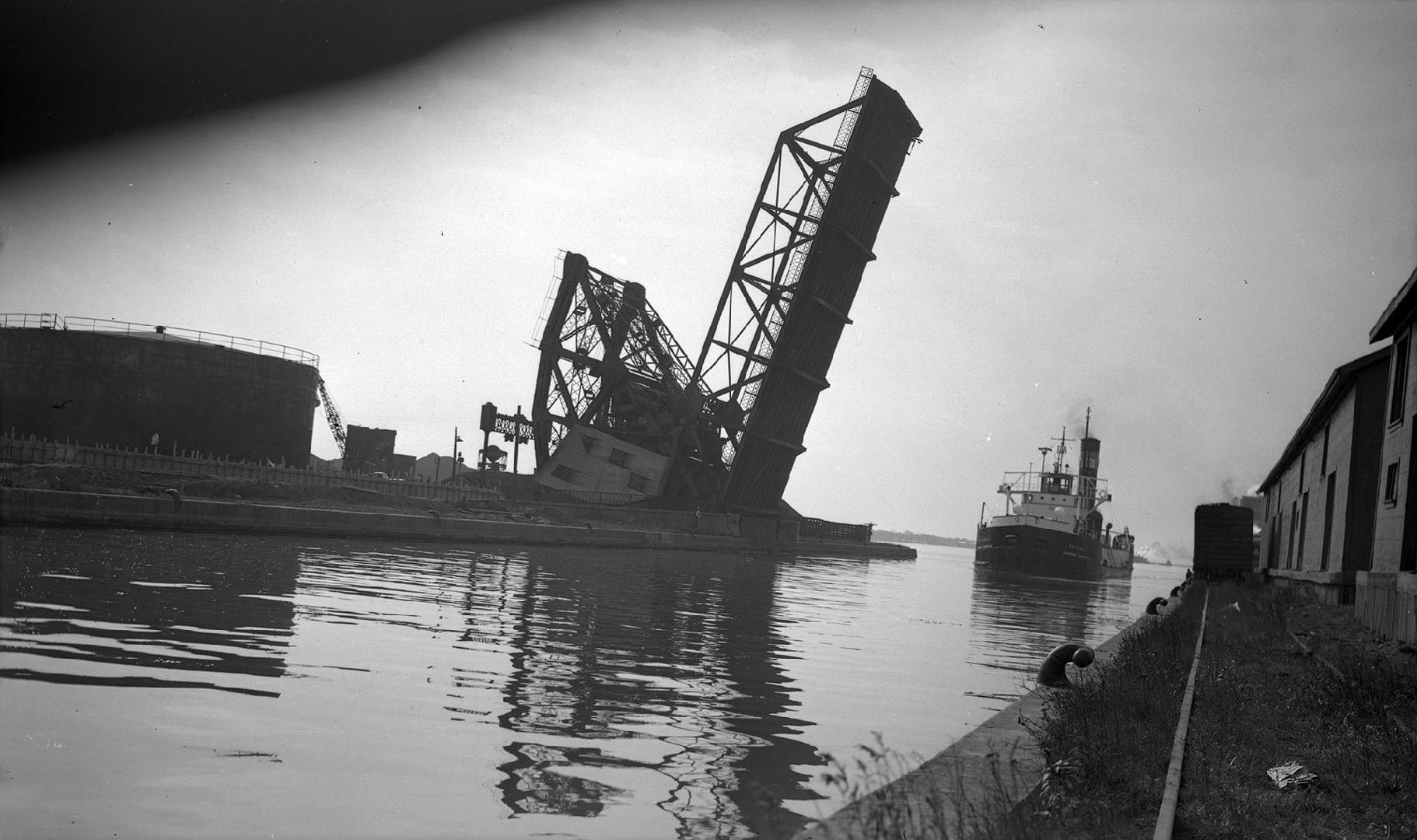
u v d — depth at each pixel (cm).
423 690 1261
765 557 7862
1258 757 949
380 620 1917
